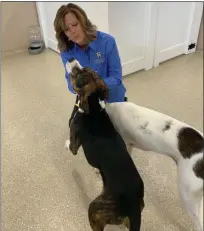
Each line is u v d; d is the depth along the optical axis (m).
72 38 1.74
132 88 3.22
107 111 1.74
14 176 2.10
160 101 2.96
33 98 3.10
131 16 3.04
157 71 3.60
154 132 1.52
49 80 3.48
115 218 1.36
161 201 1.87
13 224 1.76
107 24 2.91
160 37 3.51
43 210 1.84
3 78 3.56
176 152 1.42
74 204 1.88
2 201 1.91
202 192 1.27
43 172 2.12
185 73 3.52
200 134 1.41
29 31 4.35
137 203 1.33
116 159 1.44
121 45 3.18
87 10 3.12
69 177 2.08
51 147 2.36
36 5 4.17
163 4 3.23
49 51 4.36
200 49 4.11
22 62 4.03
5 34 4.16
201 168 1.29
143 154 2.25
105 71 1.98
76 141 1.71
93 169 2.12
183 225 1.71
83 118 1.65
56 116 2.77
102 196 1.38
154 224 1.73
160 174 2.07
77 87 1.65
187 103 2.91
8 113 2.84
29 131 2.57
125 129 1.69
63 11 1.67
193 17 3.66
